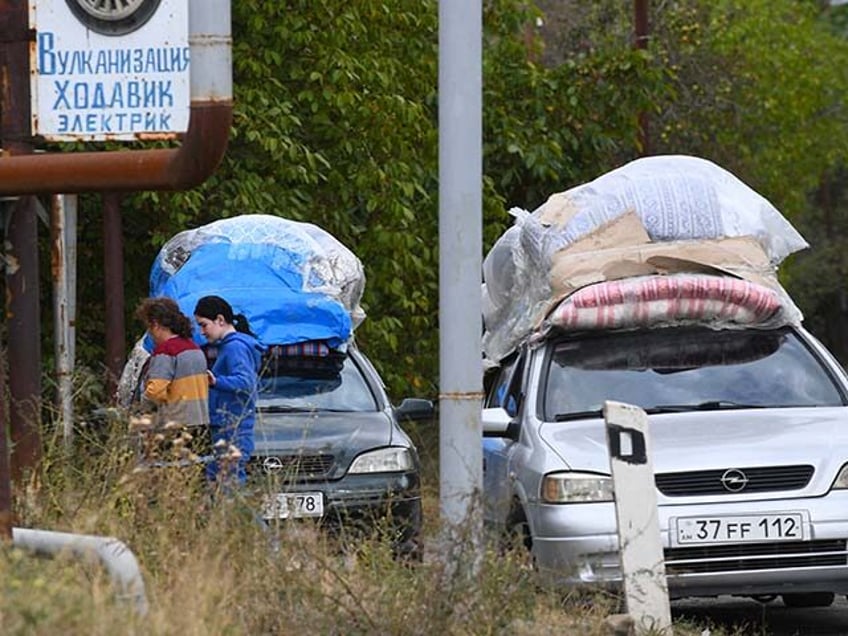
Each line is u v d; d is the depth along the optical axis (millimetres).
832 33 148000
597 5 96688
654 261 35656
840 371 35031
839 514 30547
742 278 35562
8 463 24359
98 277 53031
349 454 35312
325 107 53219
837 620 34281
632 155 83125
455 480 26172
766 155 102250
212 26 23234
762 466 30891
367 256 54000
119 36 27406
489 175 64875
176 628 20234
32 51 27594
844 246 141125
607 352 35250
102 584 20578
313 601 23547
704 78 97188
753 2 103125
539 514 31016
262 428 35375
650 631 26641
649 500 27078
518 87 65625
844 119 117625
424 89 57594
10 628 18500
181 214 50062
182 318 33188
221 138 23422
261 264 39438
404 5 56562
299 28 52344
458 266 26188
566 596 28406
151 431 28656
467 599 23453
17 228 28656
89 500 26469
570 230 36312
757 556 30422
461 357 26219
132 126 27500
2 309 37375
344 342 39156
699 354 35188
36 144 28359
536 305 36562
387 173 53719
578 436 32250
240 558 24281
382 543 27031
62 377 36000
